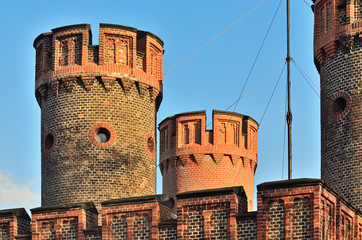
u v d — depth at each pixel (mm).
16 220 170375
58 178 182750
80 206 164375
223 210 154250
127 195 182250
